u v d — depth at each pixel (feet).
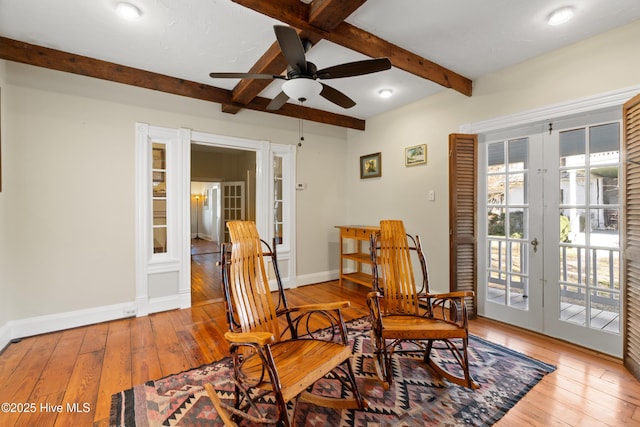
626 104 6.98
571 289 8.58
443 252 11.68
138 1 6.50
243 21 7.24
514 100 9.41
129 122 10.50
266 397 6.23
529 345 8.42
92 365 7.36
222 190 26.84
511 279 9.89
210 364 7.43
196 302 12.28
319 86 7.36
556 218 8.84
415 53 8.75
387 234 8.37
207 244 29.45
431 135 12.10
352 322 10.16
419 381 6.68
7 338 8.44
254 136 13.41
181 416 5.57
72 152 9.57
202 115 12.02
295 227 14.78
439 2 6.56
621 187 7.54
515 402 5.94
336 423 5.38
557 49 8.46
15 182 8.77
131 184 10.53
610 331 7.84
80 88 9.68
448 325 6.83
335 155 16.21
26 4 6.58
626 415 5.56
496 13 6.91
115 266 10.28
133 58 9.16
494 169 10.35
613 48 7.45
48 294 9.25
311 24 6.60
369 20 7.22
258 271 6.55
